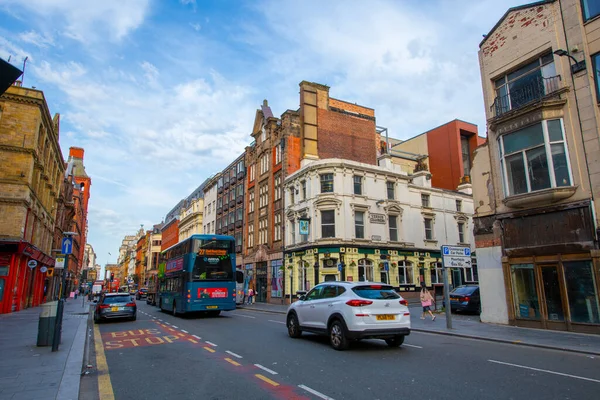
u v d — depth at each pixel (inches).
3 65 149.8
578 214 507.2
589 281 491.2
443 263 567.5
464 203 1523.1
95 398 234.7
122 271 6397.6
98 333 558.6
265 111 1664.6
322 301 426.0
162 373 295.0
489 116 646.5
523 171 573.3
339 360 334.0
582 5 531.2
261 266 1487.5
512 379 265.9
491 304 616.4
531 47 587.5
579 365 313.0
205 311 823.7
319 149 1369.3
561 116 535.2
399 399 222.4
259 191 1590.8
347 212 1160.2
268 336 493.4
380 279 1179.3
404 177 1311.5
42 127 1038.4
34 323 653.9
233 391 242.7
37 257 1096.2
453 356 351.3
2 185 895.1
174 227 2972.4
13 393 227.8
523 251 569.0
